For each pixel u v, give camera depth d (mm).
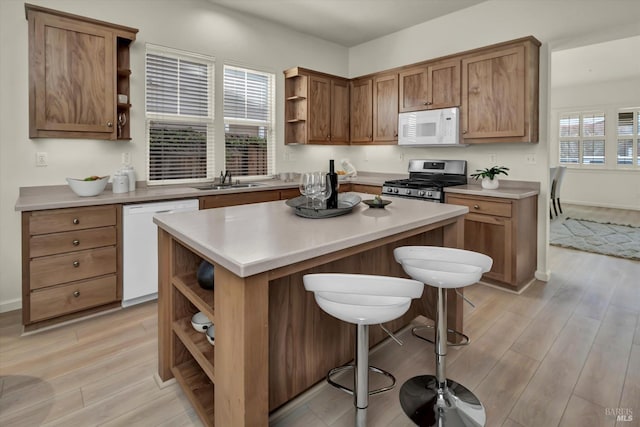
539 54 3234
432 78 3695
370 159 4871
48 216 2350
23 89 2650
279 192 3693
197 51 3539
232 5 3676
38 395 1729
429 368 1976
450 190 3354
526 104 3061
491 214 3084
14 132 2639
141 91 3203
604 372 1906
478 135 3373
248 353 1178
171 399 1717
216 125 3750
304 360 1710
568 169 8156
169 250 1788
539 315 2609
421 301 2480
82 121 2688
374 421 1574
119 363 2010
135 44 3145
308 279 1255
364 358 1325
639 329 2385
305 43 4465
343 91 4555
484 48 3264
